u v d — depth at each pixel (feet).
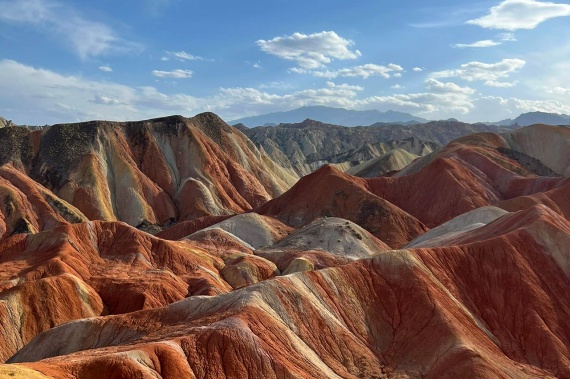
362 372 166.30
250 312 161.27
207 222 442.50
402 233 406.00
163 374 126.93
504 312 208.44
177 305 178.50
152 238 314.14
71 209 449.89
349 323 186.80
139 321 172.24
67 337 168.66
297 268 298.56
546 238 241.55
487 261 224.74
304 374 148.05
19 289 225.76
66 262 267.59
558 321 205.16
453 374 162.50
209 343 143.43
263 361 144.97
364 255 330.34
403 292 200.85
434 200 455.63
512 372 170.71
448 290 207.41
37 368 111.45
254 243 388.98
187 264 304.91
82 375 116.78
